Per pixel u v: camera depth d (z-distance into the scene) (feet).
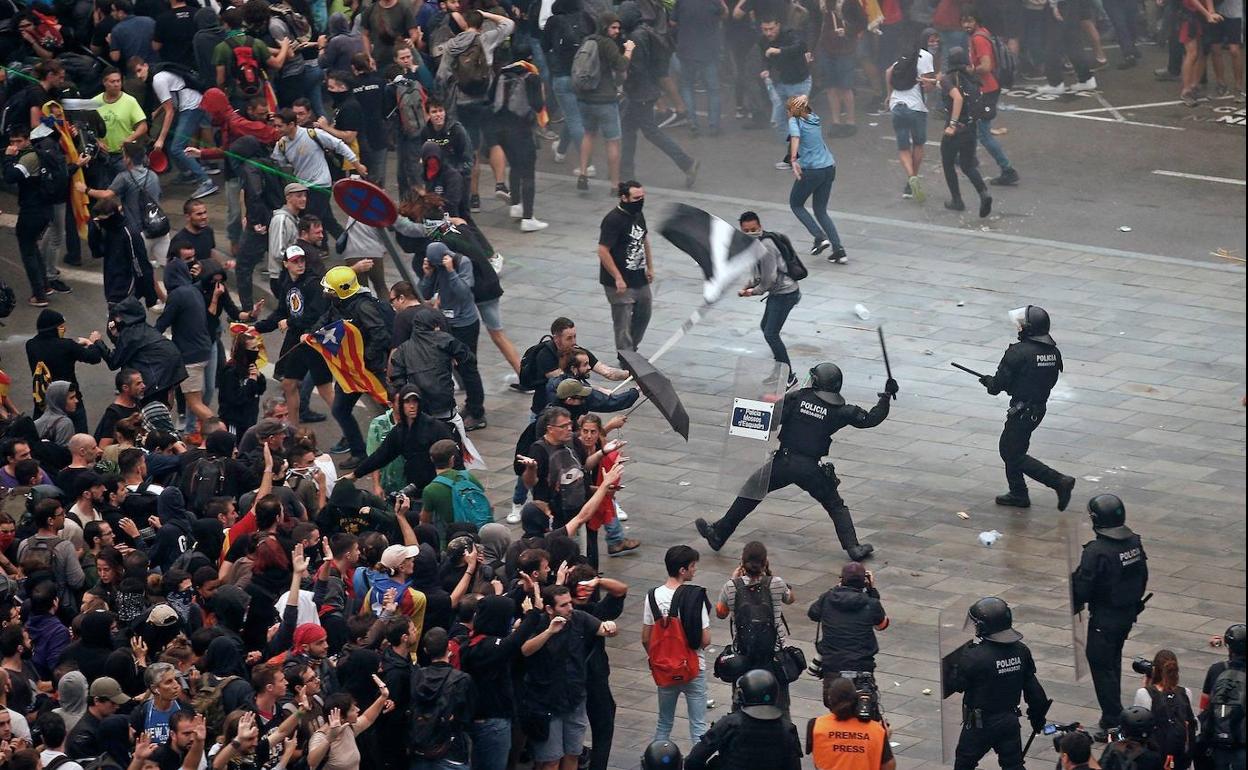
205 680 78.33
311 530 88.84
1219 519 116.47
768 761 77.97
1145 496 119.34
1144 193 175.94
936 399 134.10
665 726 90.17
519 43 182.91
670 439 128.36
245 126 150.00
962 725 86.28
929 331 145.38
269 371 138.21
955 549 112.47
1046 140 190.39
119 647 84.23
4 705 78.54
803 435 109.29
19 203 143.02
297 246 124.06
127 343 120.26
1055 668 99.66
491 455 124.77
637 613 106.01
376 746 80.38
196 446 109.70
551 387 112.68
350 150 149.07
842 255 158.71
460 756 81.00
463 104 164.55
